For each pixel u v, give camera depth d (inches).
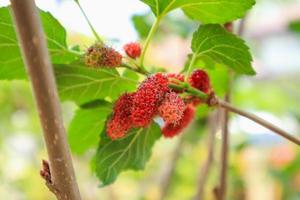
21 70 12.0
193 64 12.5
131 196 35.9
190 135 27.3
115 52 11.2
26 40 8.3
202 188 18.8
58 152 8.9
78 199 9.2
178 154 25.7
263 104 32.9
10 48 11.5
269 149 32.0
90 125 13.6
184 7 12.0
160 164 34.8
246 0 11.7
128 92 12.3
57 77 12.0
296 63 61.0
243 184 30.0
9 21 11.1
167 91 10.9
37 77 8.4
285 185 31.7
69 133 13.7
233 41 11.9
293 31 30.3
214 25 11.8
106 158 12.9
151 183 34.8
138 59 11.8
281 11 61.1
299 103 36.6
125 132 11.4
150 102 10.8
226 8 11.9
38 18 8.4
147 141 13.1
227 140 15.7
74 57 12.0
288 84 40.6
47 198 39.6
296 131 32.6
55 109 8.6
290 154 31.7
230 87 15.3
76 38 25.1
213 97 11.9
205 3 11.8
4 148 39.2
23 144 39.4
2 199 40.2
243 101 31.1
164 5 11.8
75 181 9.1
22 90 35.0
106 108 13.1
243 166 30.0
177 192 34.0
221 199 15.6
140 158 13.4
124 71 13.1
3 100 35.6
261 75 45.6
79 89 12.5
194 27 26.7
